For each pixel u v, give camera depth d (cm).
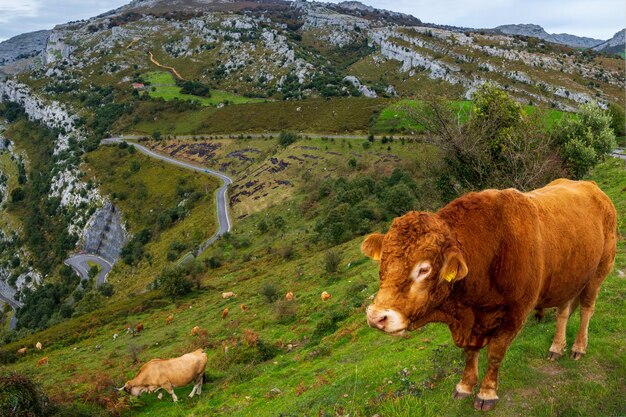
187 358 1672
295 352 1920
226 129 15912
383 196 6375
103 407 1689
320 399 938
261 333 2462
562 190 653
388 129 12238
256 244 7850
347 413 773
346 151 11125
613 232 688
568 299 663
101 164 15050
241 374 1753
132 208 12644
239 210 10275
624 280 1027
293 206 9181
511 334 557
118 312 4841
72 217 13900
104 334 4194
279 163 11862
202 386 1788
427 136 2586
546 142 2656
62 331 4606
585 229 623
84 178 14700
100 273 11412
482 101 2533
